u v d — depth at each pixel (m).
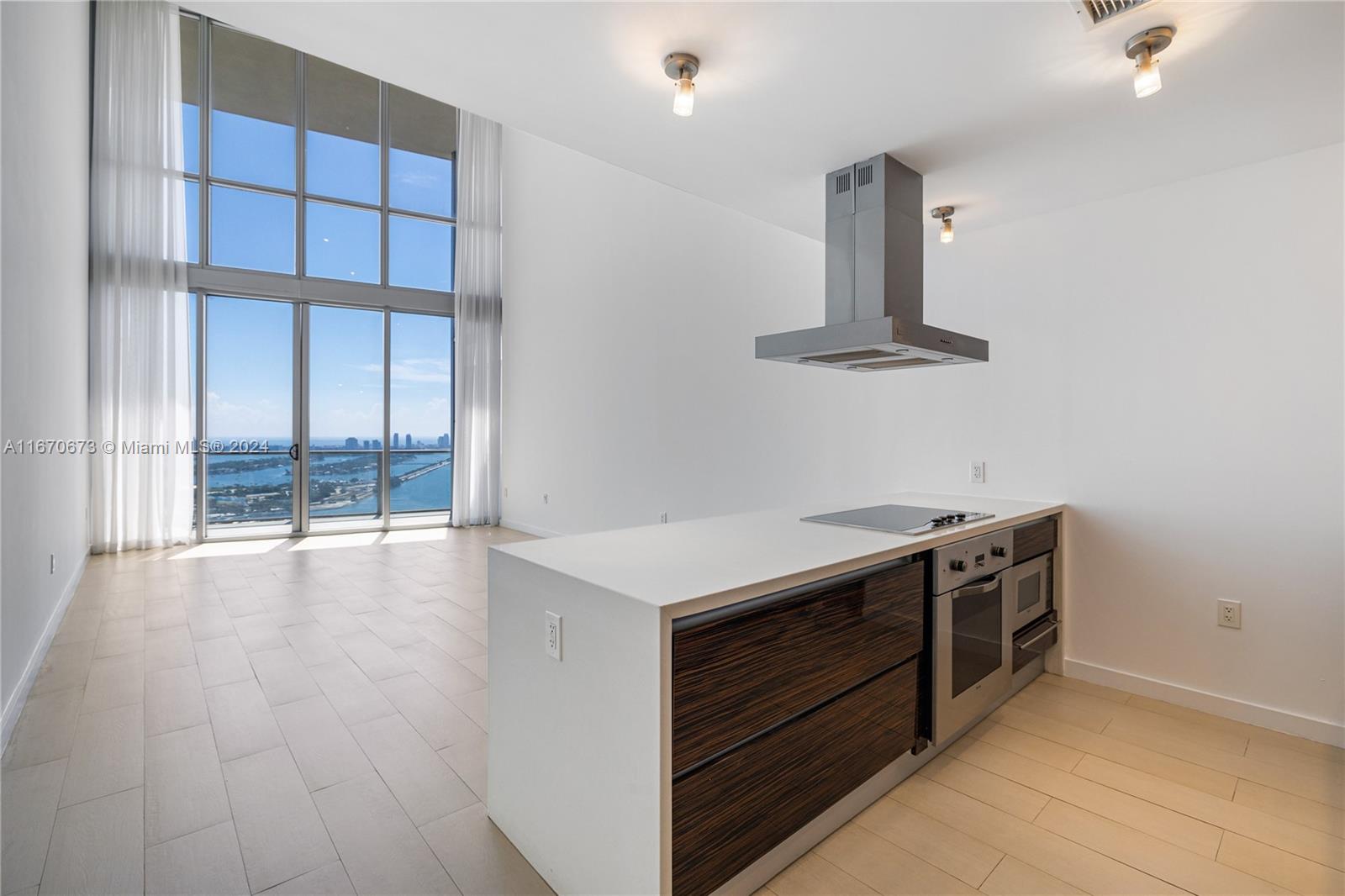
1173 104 1.99
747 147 2.35
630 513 5.61
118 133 5.80
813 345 2.38
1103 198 2.79
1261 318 2.41
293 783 2.03
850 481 3.79
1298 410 2.33
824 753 1.71
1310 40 1.64
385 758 2.20
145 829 1.79
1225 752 2.24
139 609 3.98
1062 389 2.93
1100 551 2.83
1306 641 2.33
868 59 1.77
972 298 3.23
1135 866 1.66
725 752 1.45
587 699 1.47
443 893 1.57
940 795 1.99
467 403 7.54
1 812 1.86
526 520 7.16
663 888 1.30
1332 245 2.26
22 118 2.79
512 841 1.76
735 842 1.46
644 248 5.42
